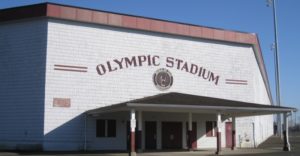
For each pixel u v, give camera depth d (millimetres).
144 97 35438
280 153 33219
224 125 41781
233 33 42062
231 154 32250
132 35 36969
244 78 42500
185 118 39562
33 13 33750
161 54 38188
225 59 41594
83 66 34656
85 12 34875
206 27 40562
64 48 34062
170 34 38750
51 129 33094
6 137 33875
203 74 40156
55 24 33969
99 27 35594
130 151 29000
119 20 36250
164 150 36375
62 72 33812
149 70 37438
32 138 33062
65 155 29062
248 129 43312
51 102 33219
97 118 35156
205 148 39812
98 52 35344
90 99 34719
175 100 32406
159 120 38469
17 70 34062
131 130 29250
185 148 38906
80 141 34156
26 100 33594
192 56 39750
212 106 31453
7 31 34688
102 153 31453
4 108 34156
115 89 35750
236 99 41750
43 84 33156
